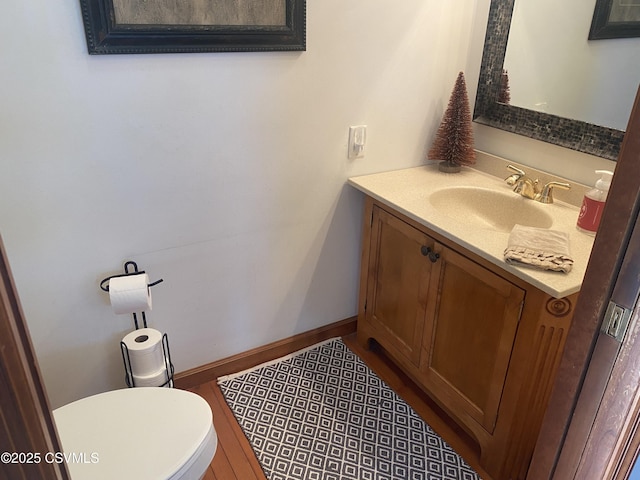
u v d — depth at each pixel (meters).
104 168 1.57
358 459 1.77
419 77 2.05
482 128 2.12
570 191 1.81
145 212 1.70
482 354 1.65
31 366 0.60
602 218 0.80
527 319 1.44
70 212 1.57
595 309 0.84
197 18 1.52
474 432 1.77
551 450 1.01
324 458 1.77
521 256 1.40
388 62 1.95
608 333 0.83
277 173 1.90
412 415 1.96
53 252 1.59
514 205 1.89
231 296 2.02
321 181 2.01
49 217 1.54
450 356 1.80
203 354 2.07
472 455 1.80
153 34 1.47
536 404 1.54
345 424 1.91
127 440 1.30
